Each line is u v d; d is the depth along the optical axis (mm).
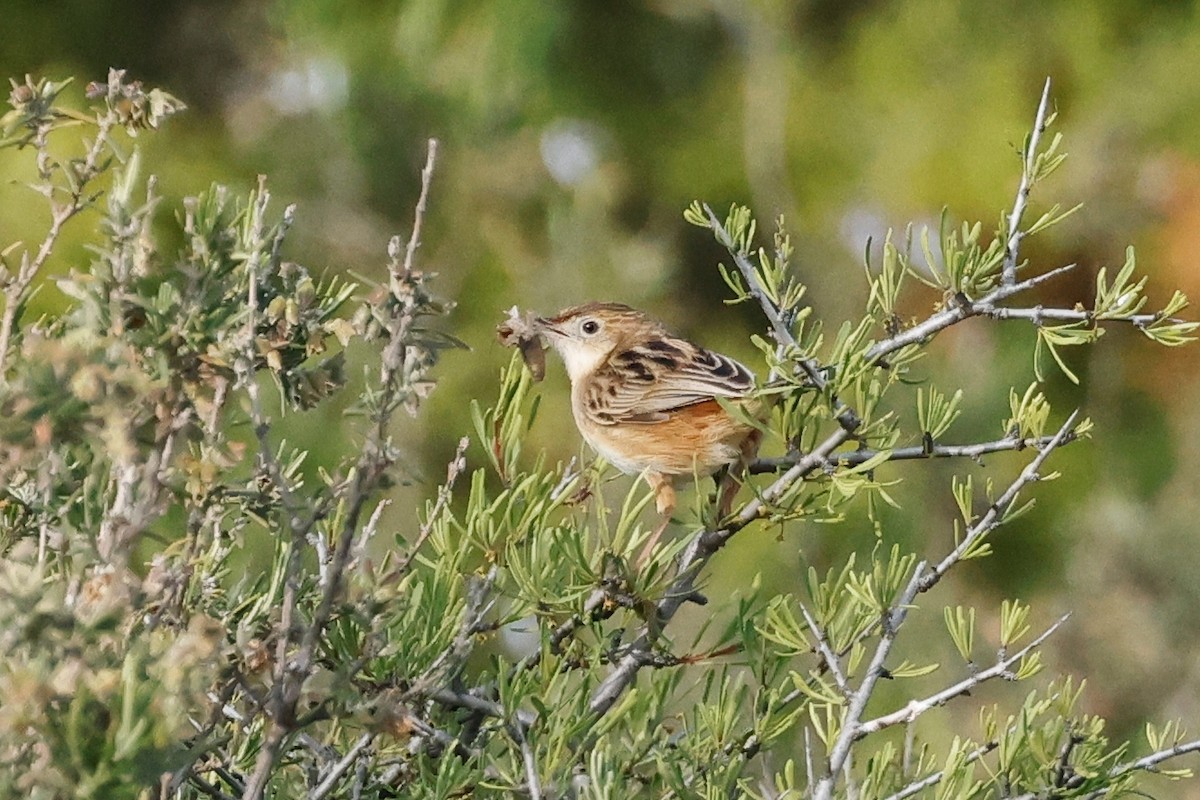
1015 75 21031
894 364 5871
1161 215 19953
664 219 22953
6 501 4613
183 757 3641
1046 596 17109
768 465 8156
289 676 4160
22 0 22891
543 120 22328
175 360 4066
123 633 3803
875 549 5480
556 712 4863
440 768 4684
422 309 4246
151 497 3912
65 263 15359
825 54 22812
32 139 4582
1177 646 13891
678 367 9938
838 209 21859
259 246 4270
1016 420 5793
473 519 5594
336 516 5230
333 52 21641
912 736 5625
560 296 19516
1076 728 5434
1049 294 20016
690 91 23250
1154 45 20906
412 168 21859
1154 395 19078
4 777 3416
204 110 23344
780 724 5367
